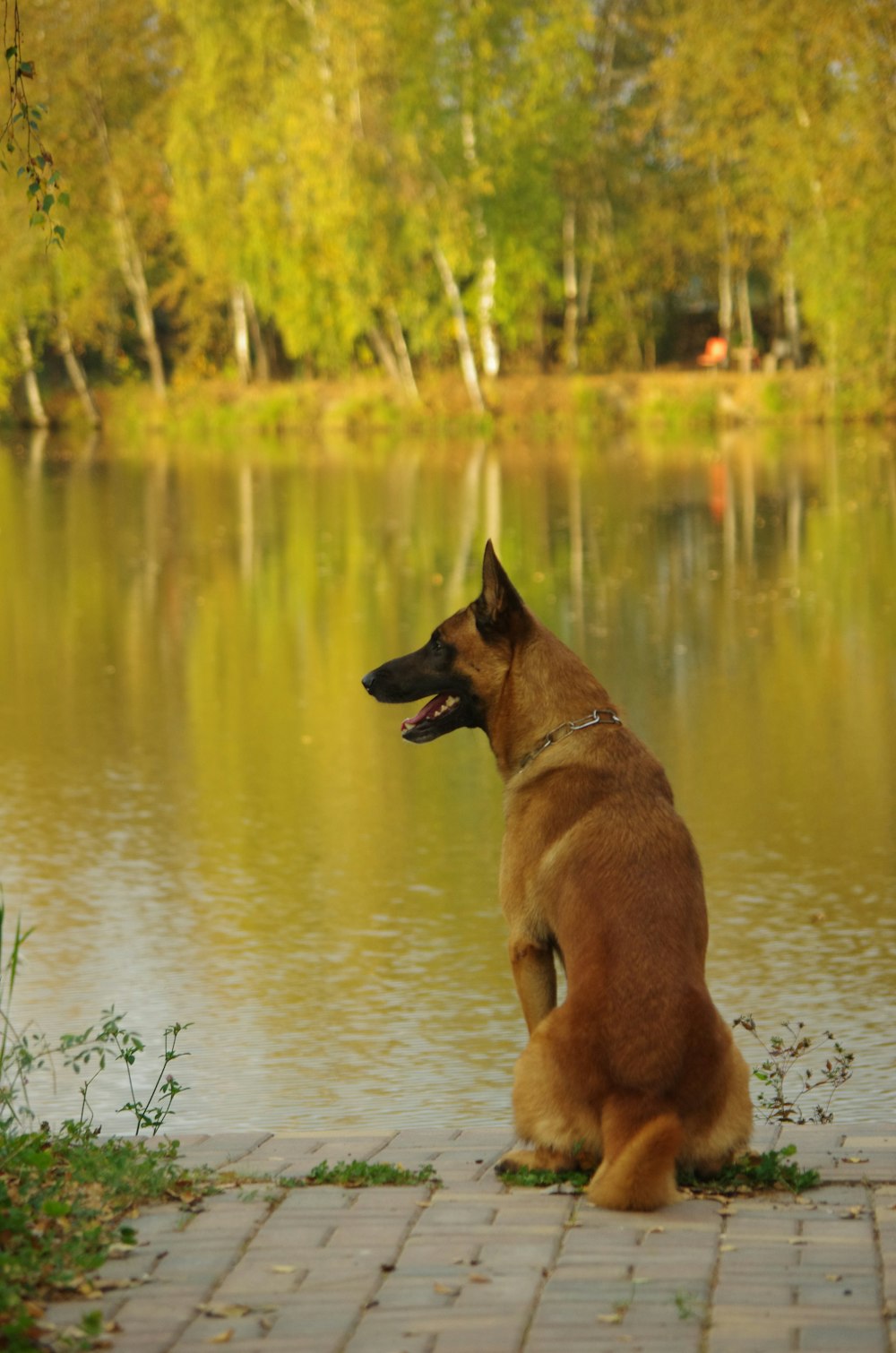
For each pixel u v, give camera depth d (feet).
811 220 164.04
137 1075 24.86
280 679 58.75
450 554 89.10
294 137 162.09
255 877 35.63
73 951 30.96
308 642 65.77
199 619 71.72
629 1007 13.62
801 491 113.50
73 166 177.37
